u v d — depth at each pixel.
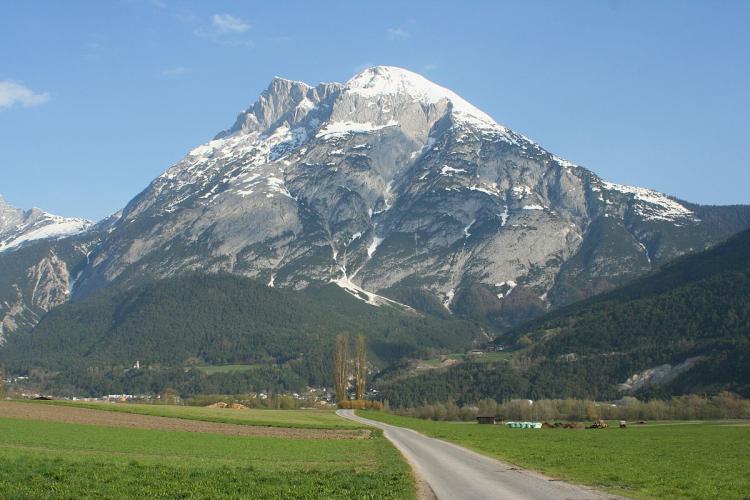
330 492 43.41
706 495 43.72
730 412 192.25
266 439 98.88
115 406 149.75
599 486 47.69
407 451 78.81
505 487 46.25
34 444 77.31
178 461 63.59
